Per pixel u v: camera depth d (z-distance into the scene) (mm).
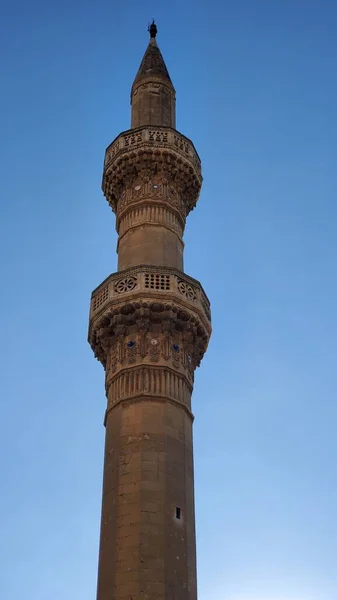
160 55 51062
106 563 33250
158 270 39438
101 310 39344
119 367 37875
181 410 37219
